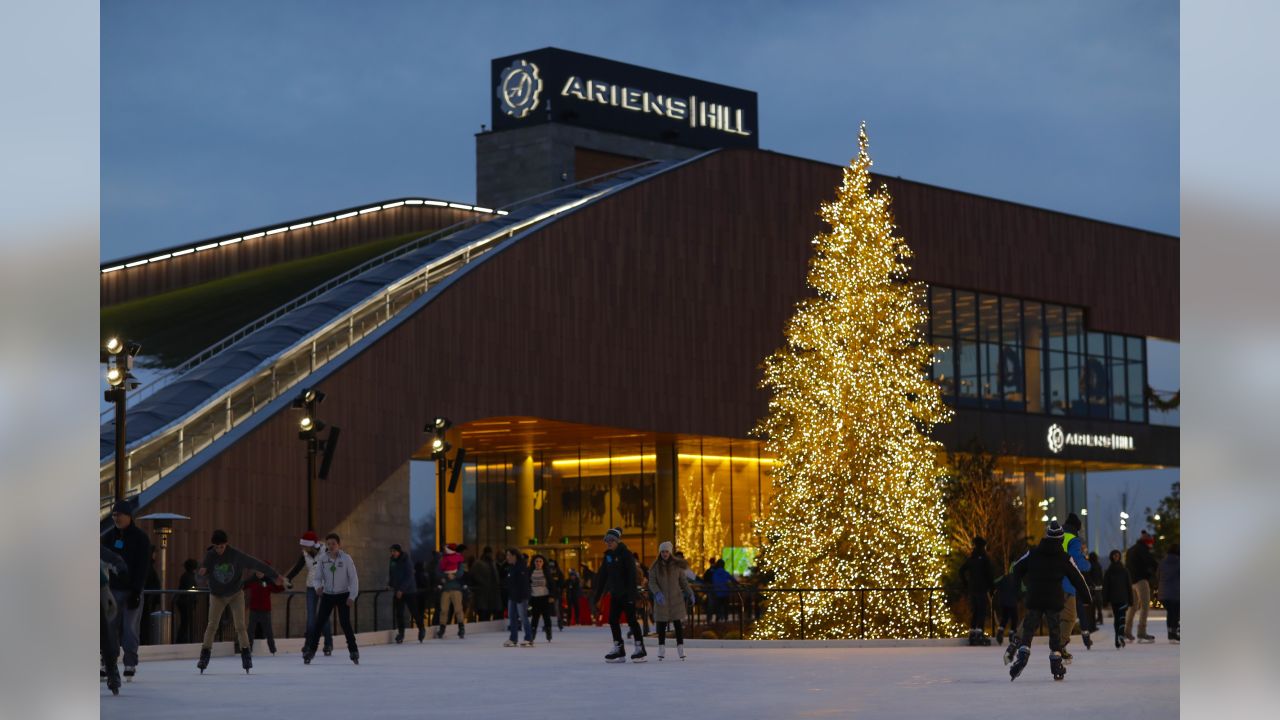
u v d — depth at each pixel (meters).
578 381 49.78
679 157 87.69
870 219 31.44
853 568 30.16
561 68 83.81
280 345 41.03
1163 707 12.41
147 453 32.56
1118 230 71.19
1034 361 67.50
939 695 14.34
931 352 31.94
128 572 17.55
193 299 71.38
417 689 16.27
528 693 15.44
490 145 84.50
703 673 19.03
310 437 33.38
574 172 83.88
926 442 31.56
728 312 55.66
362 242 80.19
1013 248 66.44
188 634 27.33
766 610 31.73
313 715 12.67
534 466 59.62
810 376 31.14
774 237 57.53
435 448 41.56
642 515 57.38
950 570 32.19
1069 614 20.11
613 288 51.56
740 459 59.22
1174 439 72.62
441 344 43.97
